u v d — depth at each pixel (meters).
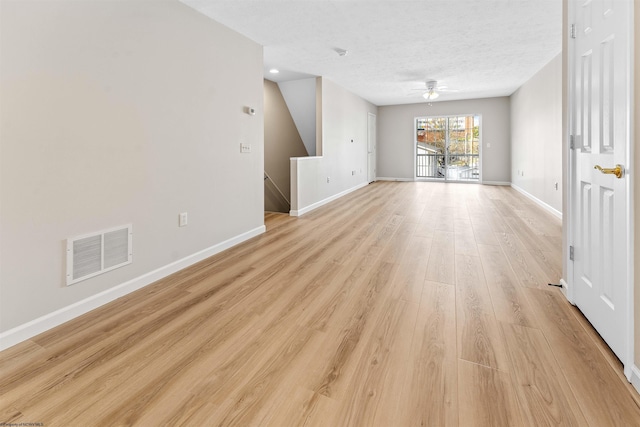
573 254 2.13
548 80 5.23
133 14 2.41
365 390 1.43
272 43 4.02
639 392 1.36
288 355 1.69
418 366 1.58
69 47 2.01
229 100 3.49
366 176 9.09
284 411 1.33
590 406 1.31
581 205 2.01
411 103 9.64
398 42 4.12
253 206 4.00
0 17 1.70
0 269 1.76
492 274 2.70
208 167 3.23
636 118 1.39
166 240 2.79
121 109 2.36
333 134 6.61
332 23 3.48
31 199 1.87
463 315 2.06
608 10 1.61
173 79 2.79
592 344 1.72
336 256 3.25
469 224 4.47
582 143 1.97
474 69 5.58
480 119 8.98
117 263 2.38
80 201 2.12
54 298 2.00
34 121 1.87
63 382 1.50
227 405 1.36
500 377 1.49
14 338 1.81
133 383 1.49
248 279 2.70
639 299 1.37
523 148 7.03
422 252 3.31
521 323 1.94
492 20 3.51
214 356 1.69
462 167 9.58
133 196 2.48
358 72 5.66
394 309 2.16
